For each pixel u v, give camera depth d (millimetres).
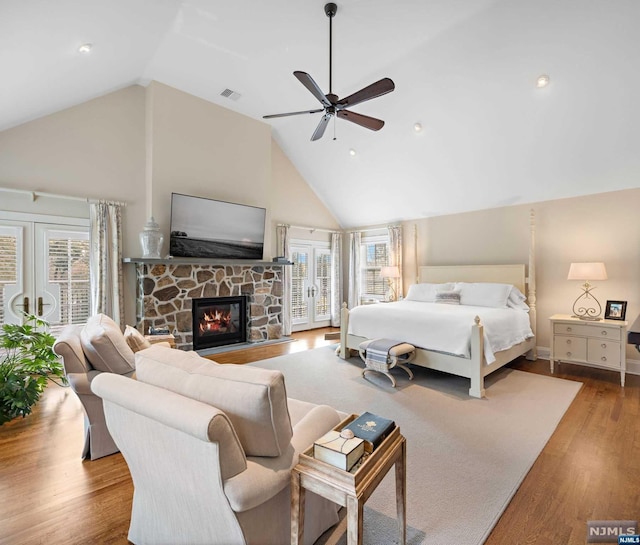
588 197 4621
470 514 1781
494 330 3838
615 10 2971
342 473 1196
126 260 4582
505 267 5273
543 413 3043
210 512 1237
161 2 3018
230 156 5598
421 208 6363
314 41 3773
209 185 5359
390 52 3918
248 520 1225
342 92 4742
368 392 3586
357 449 1278
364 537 1617
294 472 1282
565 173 4543
